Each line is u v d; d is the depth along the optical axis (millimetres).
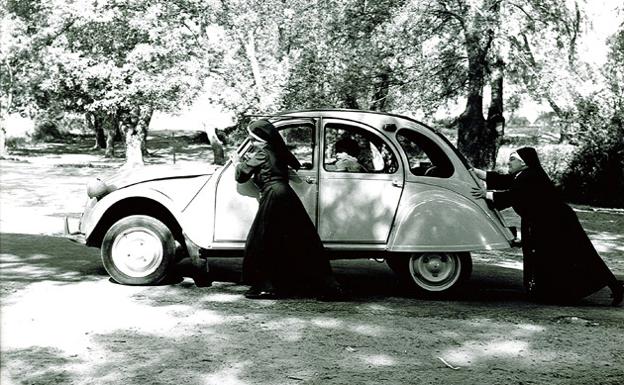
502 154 25938
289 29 21281
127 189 7645
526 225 7602
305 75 19734
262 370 4824
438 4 18000
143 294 7195
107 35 28484
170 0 26250
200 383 4523
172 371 4754
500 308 7160
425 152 7777
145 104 28391
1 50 27188
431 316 6621
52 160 38375
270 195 6980
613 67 20891
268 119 7566
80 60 28031
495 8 17547
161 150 49000
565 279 7426
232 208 7504
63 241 11141
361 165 7559
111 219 7988
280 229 6977
